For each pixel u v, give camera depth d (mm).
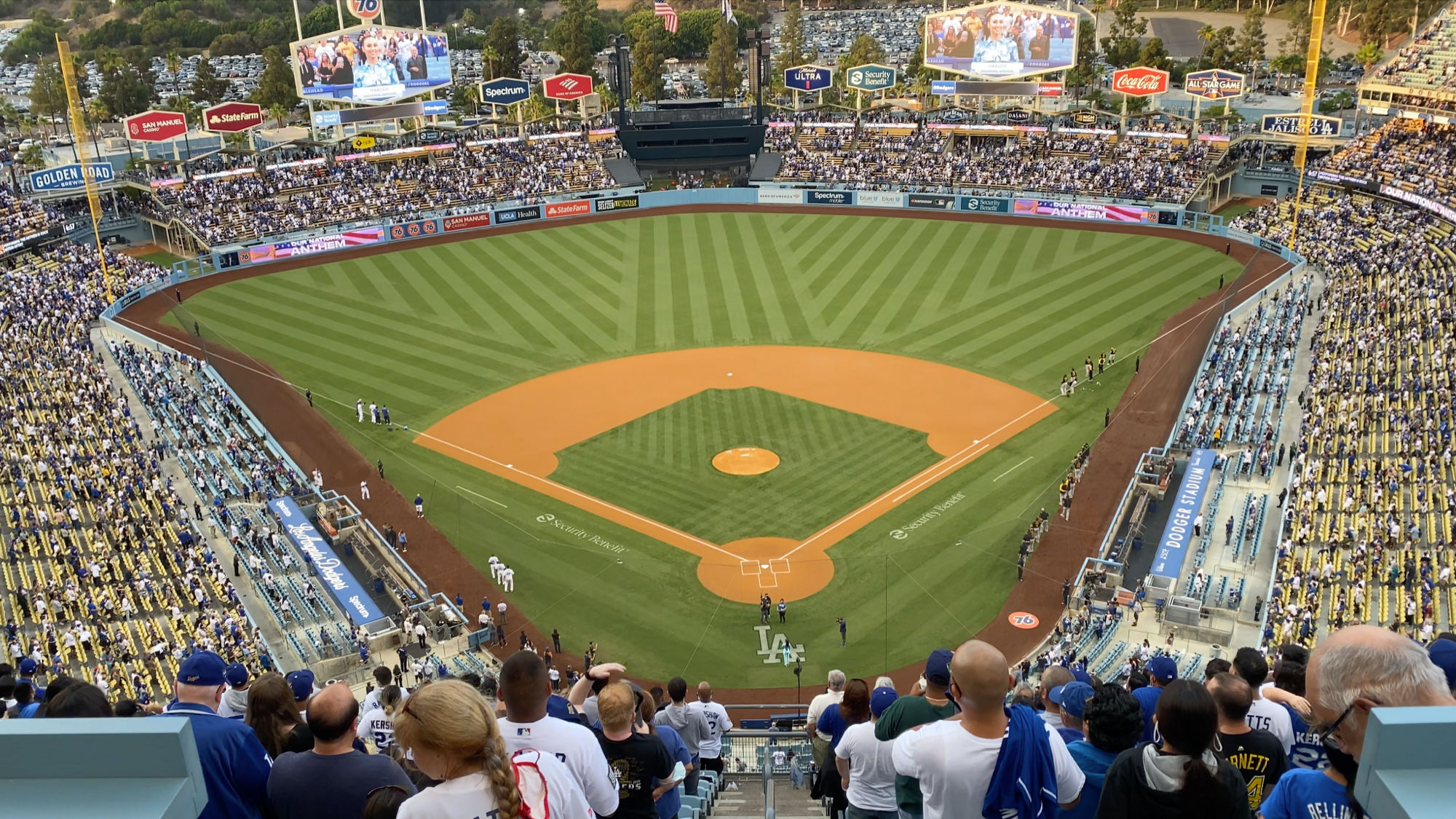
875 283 87375
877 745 12117
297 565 48594
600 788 9172
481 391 69000
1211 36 158625
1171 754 7969
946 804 8516
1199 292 81312
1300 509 48156
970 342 74625
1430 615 38938
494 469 58844
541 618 45656
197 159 107500
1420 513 45812
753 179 116500
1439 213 85250
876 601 46062
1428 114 94625
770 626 44625
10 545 48625
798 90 127000
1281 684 13062
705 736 19219
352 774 8758
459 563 49781
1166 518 51812
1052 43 111188
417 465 59375
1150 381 66500
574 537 51844
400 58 110938
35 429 59719
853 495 54938
